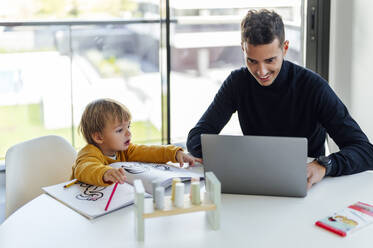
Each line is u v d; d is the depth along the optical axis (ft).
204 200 4.09
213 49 10.42
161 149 5.64
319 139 5.89
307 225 4.10
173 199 4.07
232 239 3.88
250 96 5.82
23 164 5.74
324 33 9.22
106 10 10.84
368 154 5.19
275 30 4.89
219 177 4.69
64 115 11.02
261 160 4.55
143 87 10.85
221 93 6.01
